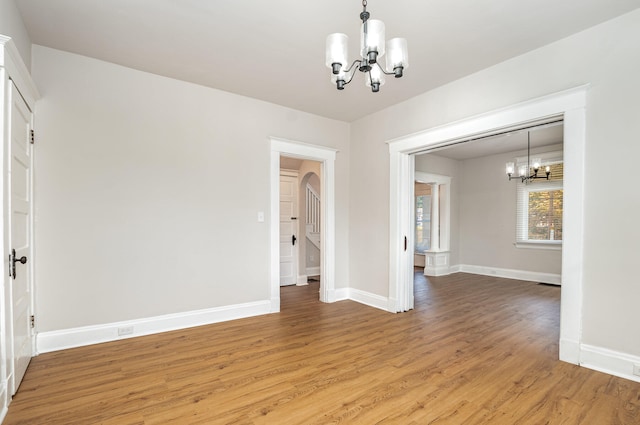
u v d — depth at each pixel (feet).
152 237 10.79
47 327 9.16
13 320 6.84
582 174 8.27
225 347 9.61
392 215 13.58
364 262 15.02
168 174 11.11
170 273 11.10
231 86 11.85
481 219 22.98
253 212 12.92
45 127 9.17
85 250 9.71
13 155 7.01
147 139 10.75
